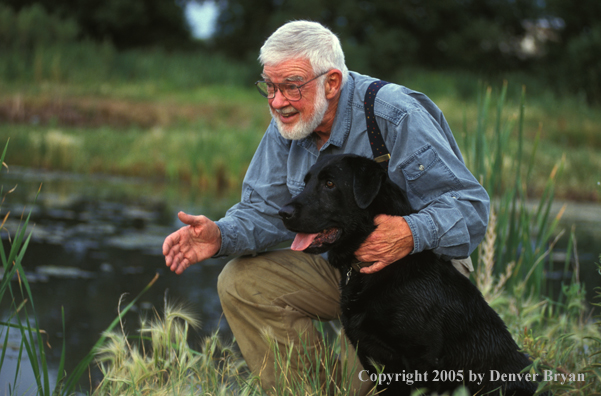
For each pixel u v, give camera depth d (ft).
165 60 76.28
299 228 8.66
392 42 98.73
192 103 60.59
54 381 10.41
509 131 14.28
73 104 53.83
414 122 8.96
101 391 9.43
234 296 9.93
